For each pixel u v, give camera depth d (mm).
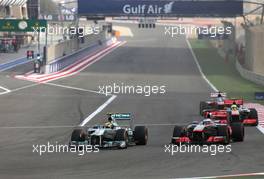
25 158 66250
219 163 60344
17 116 126438
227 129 77125
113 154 68188
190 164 59719
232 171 54531
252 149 72188
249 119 105062
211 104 121000
